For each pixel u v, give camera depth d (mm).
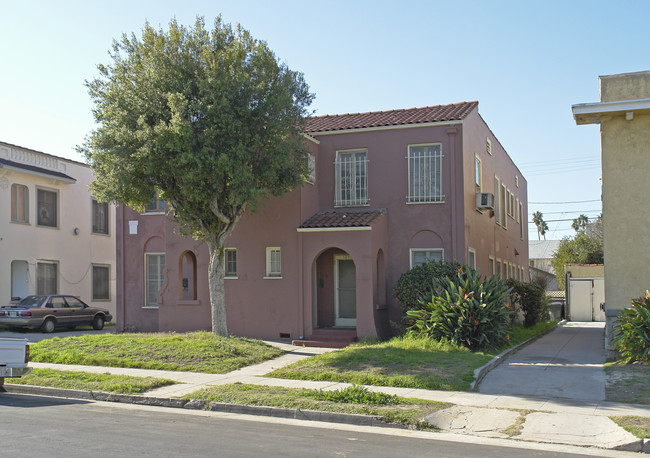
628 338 12859
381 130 19344
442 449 7578
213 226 16594
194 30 15656
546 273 45406
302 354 15570
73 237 26875
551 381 11633
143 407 10391
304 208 18703
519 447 7805
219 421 9195
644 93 14055
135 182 15352
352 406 9570
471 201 19641
